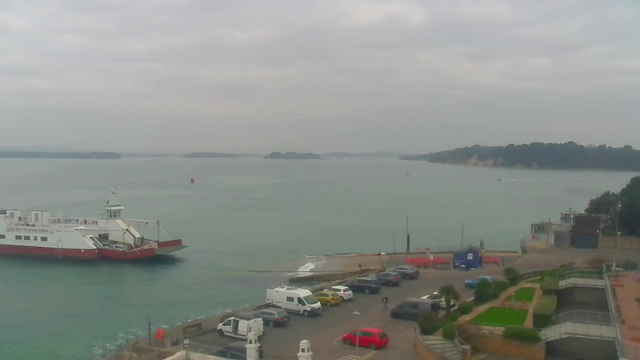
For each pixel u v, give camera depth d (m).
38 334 56.28
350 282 58.94
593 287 48.06
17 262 95.44
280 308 47.47
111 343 53.06
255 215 176.00
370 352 37.72
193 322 49.22
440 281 63.38
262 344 40.19
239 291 75.44
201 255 105.81
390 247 118.50
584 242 92.56
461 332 35.44
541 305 41.59
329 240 127.38
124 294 74.06
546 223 128.12
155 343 43.34
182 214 177.12
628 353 28.75
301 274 86.12
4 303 69.00
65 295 73.56
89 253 96.88
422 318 40.50
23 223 101.50
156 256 100.31
